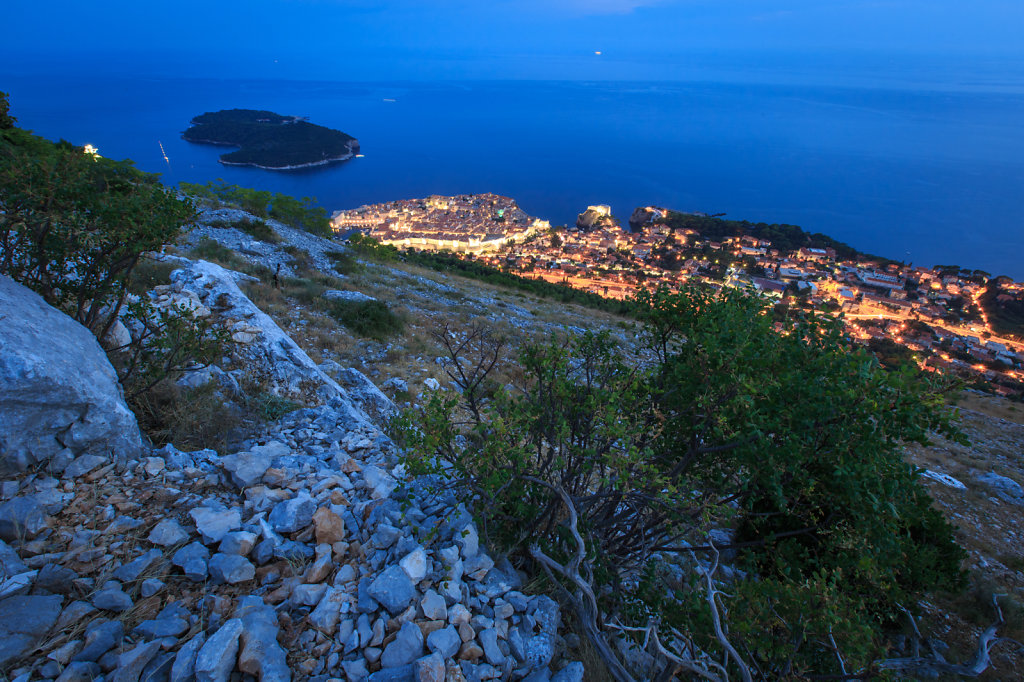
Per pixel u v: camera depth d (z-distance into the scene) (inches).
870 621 135.8
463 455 116.7
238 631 80.9
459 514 122.9
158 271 319.3
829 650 113.3
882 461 121.6
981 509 351.9
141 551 99.3
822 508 151.8
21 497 105.1
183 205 171.2
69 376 119.6
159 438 154.3
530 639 100.9
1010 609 223.5
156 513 112.3
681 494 130.4
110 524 105.5
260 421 183.8
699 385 139.9
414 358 398.6
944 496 366.6
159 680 75.3
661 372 162.4
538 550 110.8
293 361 232.4
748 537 205.3
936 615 217.2
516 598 107.6
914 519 195.0
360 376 286.8
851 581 149.0
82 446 122.2
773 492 132.2
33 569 90.8
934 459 449.4
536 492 127.9
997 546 302.4
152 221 160.6
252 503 120.8
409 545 108.7
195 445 157.3
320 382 229.8
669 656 94.9
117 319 191.8
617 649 116.0
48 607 82.9
